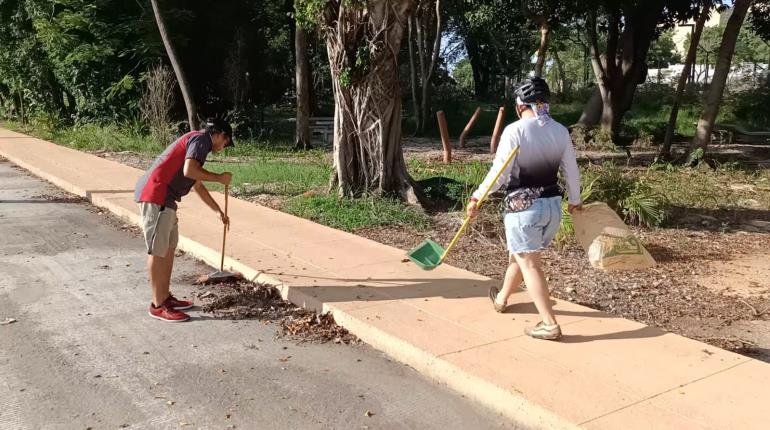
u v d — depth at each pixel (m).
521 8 19.27
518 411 3.72
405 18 9.40
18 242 7.91
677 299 5.89
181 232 7.84
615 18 21.53
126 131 19.09
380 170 9.66
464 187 9.91
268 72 27.91
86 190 10.77
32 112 24.56
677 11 20.03
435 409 3.89
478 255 7.24
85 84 20.80
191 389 4.13
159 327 5.20
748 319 5.42
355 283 5.88
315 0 9.06
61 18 19.58
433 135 26.33
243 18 23.33
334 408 3.90
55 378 4.28
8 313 5.48
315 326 5.18
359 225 8.52
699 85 35.62
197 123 18.67
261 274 6.16
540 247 4.40
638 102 33.41
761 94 31.84
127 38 20.45
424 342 4.52
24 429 3.64
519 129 4.20
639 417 3.50
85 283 6.33
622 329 4.77
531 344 4.48
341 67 9.42
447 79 38.75
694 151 16.38
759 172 14.81
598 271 6.66
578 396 3.73
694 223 9.17
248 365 4.50
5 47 23.34
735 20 15.95
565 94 42.09
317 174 12.21
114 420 3.74
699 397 3.72
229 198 10.27
